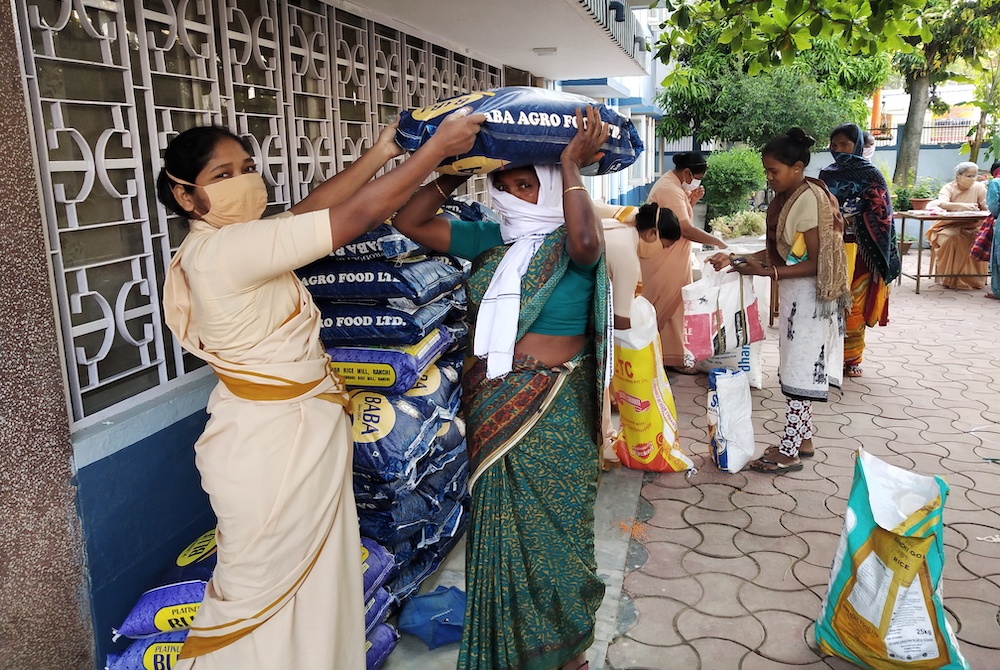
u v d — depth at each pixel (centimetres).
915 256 1245
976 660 252
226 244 172
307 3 346
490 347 208
